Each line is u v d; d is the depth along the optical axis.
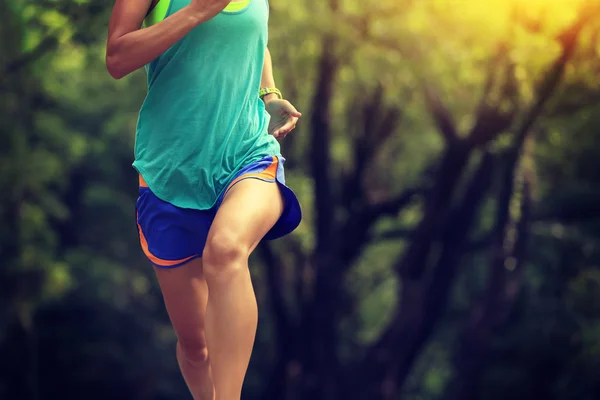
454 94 39.31
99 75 48.66
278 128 8.47
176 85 7.56
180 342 8.48
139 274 62.66
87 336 57.50
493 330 38.97
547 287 50.50
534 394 51.69
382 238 44.69
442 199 37.47
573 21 30.58
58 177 50.47
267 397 43.59
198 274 8.04
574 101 33.97
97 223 62.22
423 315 39.06
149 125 7.71
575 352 48.69
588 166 46.19
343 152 49.25
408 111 44.12
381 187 50.66
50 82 44.00
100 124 58.41
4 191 42.56
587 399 47.19
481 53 34.56
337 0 34.62
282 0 34.16
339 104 44.06
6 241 43.47
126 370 57.75
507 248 37.19
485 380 52.00
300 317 43.59
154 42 7.09
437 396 63.22
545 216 48.09
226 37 7.49
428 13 34.44
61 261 56.81
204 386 8.61
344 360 59.56
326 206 40.62
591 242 48.66
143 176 7.77
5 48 33.88
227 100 7.59
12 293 44.06
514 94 33.28
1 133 41.59
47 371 56.56
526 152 36.66
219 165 7.61
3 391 45.16
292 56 37.59
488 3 31.38
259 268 50.03
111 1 29.72
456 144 36.44
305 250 45.16
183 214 7.73
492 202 48.00
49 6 30.53
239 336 6.92
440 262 38.84
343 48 36.22
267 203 7.36
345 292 54.38
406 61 36.19
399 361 39.22
